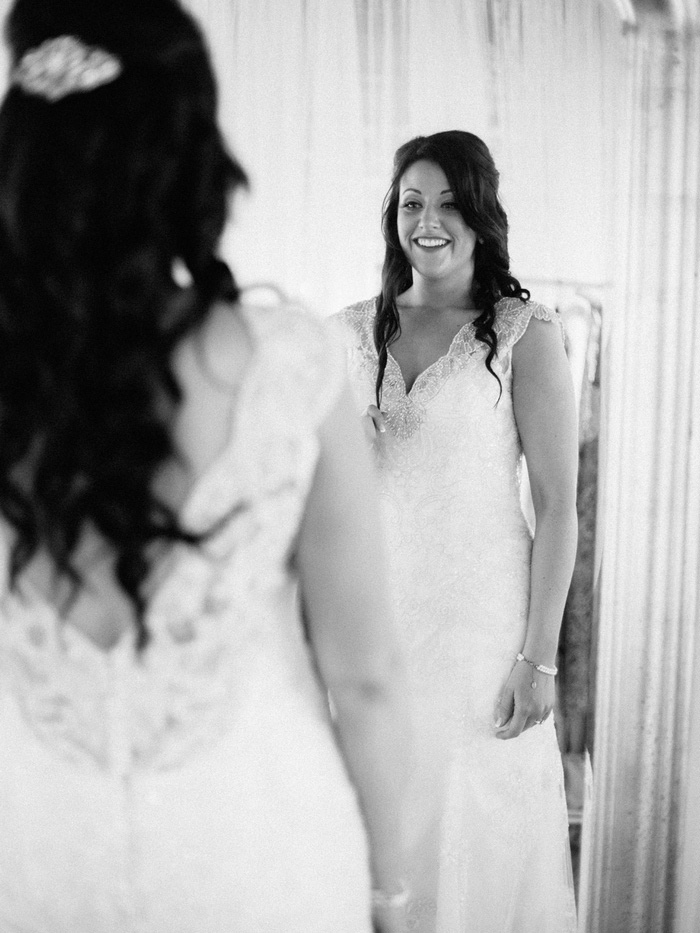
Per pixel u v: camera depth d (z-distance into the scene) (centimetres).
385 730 99
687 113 234
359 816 101
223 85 245
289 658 95
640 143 238
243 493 84
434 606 191
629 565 245
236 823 89
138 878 88
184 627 84
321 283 254
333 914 96
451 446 190
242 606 86
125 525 81
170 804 87
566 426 190
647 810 245
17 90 83
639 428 243
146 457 80
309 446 88
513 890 193
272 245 251
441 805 192
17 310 81
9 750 92
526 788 193
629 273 242
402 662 100
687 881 239
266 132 249
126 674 85
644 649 244
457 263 197
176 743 87
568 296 267
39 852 90
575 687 267
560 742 268
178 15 85
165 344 81
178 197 83
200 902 88
